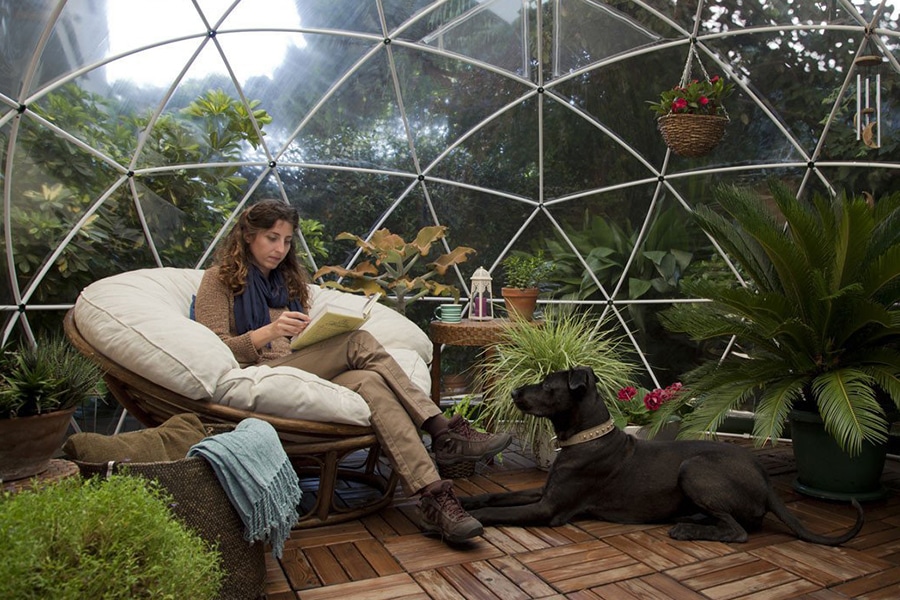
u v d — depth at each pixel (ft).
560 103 24.13
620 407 19.20
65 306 19.11
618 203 25.39
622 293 25.96
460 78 23.18
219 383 12.47
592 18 22.40
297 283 16.03
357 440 13.02
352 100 22.34
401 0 20.89
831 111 21.99
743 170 23.95
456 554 12.19
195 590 6.85
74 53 17.22
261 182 22.31
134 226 20.03
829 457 15.57
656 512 13.76
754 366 16.38
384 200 24.08
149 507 6.80
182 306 16.01
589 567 11.62
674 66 23.48
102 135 18.81
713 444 13.97
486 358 20.11
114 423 20.30
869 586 10.91
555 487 13.82
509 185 25.11
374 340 14.20
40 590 5.65
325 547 12.53
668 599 10.40
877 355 15.28
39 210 17.84
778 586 10.89
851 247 15.03
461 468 17.33
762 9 21.03
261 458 9.84
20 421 8.90
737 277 24.61
